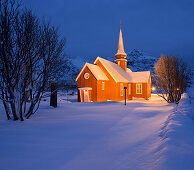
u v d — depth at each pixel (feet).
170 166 9.82
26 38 26.43
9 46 25.20
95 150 15.30
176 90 61.98
